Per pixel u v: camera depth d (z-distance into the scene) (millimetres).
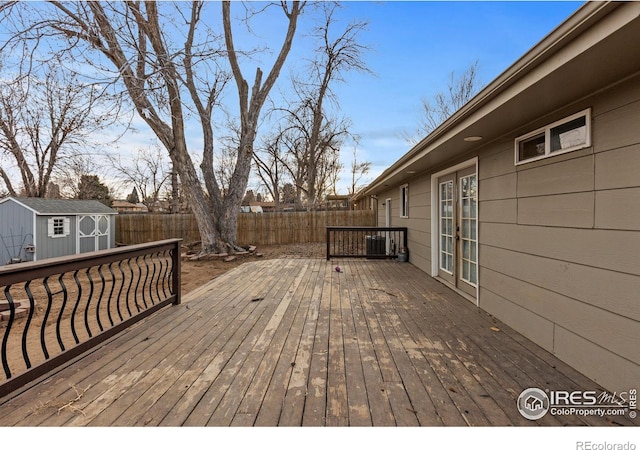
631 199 1854
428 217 5953
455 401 1920
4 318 4004
